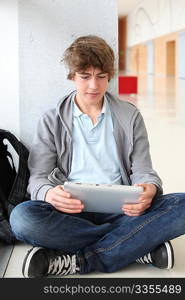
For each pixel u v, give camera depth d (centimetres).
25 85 230
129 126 195
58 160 197
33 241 174
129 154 195
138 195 168
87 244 183
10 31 225
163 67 1988
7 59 228
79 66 175
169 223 176
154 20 2097
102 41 182
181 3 1616
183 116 710
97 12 226
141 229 177
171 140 504
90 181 191
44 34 227
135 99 1059
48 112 199
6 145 219
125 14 2955
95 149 194
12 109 232
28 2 223
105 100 196
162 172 365
